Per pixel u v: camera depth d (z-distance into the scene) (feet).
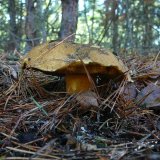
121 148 0.42
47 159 0.38
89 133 0.48
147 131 0.49
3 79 0.68
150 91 0.59
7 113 0.53
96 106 0.53
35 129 0.48
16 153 0.40
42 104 0.55
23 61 0.55
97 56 0.52
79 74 0.56
